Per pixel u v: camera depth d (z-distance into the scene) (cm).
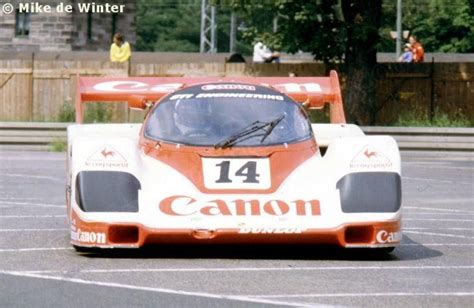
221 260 2341
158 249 2455
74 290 1983
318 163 2459
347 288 2058
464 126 7344
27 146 6228
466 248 2653
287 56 12012
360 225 2314
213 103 2594
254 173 2397
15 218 3125
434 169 5338
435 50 13838
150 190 2341
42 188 4056
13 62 8000
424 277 2198
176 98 2625
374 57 7469
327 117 7281
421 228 3097
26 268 2216
